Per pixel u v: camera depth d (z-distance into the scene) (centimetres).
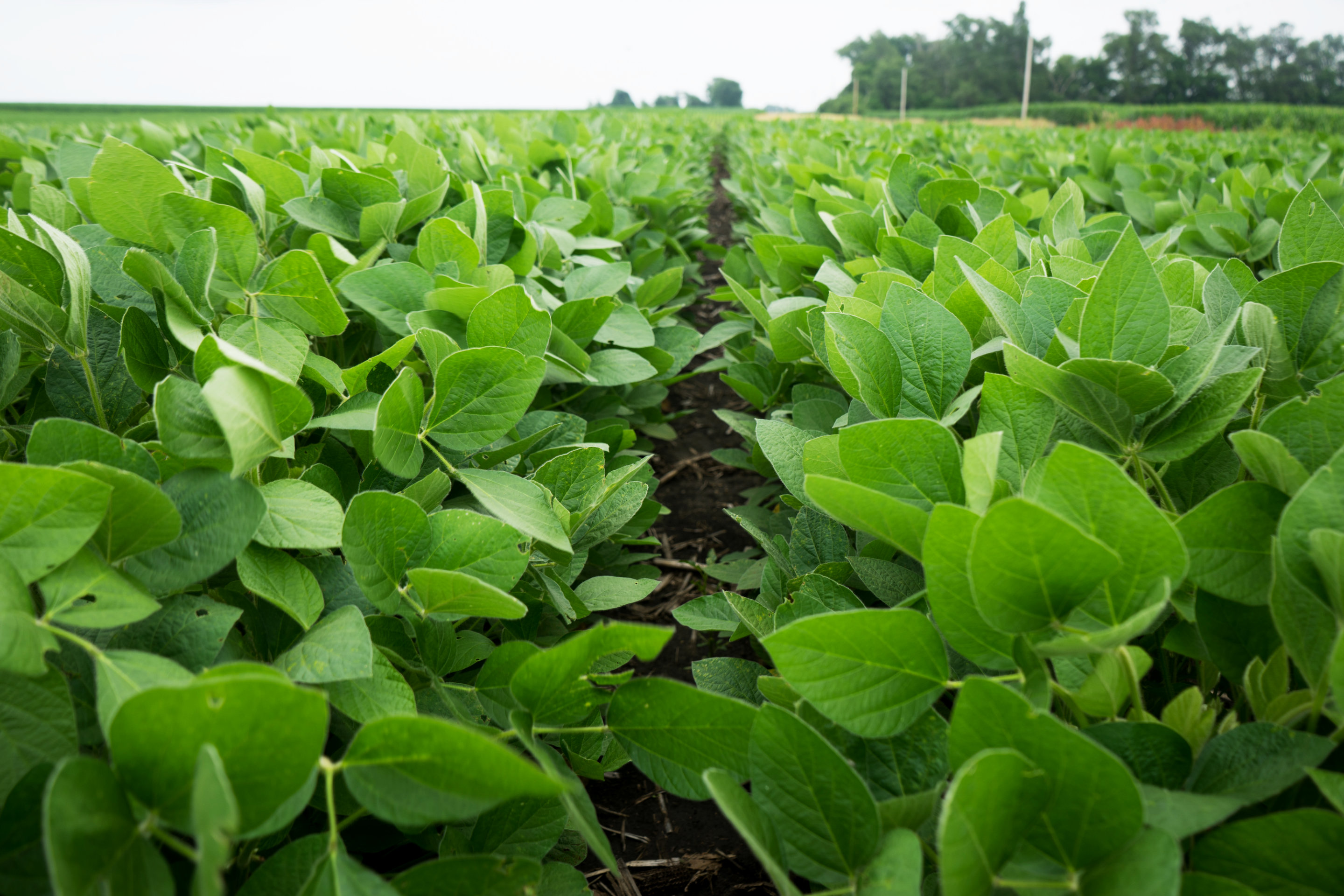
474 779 77
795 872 84
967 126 1706
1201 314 128
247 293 150
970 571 78
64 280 135
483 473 135
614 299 224
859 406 144
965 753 77
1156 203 331
